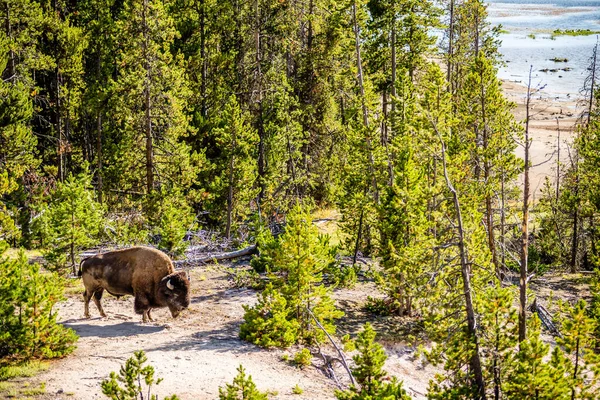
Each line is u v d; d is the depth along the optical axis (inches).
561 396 458.0
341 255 1055.6
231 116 1178.0
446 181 561.6
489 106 1003.9
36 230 1054.4
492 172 1055.0
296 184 1411.2
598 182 1186.6
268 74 1405.0
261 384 537.3
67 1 1690.5
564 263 1322.6
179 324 687.7
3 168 1125.7
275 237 1068.5
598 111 1360.7
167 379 520.7
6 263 550.9
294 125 1406.3
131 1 1159.0
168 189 1163.3
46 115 1608.0
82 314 700.0
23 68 1349.7
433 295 572.7
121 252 668.1
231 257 996.6
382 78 1254.9
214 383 522.6
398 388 454.3
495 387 522.9
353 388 474.3
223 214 1225.4
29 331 541.3
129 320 690.8
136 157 1229.7
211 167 1273.4
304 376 580.1
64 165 1569.9
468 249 590.9
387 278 815.7
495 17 7244.1
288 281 712.4
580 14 7377.0
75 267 838.5
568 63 4197.8
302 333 665.6
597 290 823.7
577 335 495.5
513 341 526.6
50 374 510.3
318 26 1517.0
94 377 510.3
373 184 967.0
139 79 1145.4
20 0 1332.4
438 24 1278.3
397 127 959.6
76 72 1446.9
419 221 681.6
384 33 1257.4
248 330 652.1
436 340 548.7
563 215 1333.7
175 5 1503.4
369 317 793.6
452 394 500.1
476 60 1009.5
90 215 874.1
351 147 1019.3
